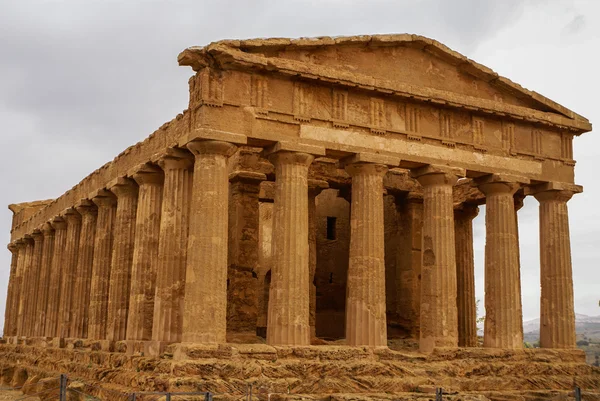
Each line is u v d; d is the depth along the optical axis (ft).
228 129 96.07
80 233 149.07
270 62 98.43
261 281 141.28
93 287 129.08
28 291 182.09
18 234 200.23
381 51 109.50
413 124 110.11
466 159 113.60
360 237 103.81
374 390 94.12
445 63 114.93
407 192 141.69
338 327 148.25
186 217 102.22
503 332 112.27
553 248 120.57
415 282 139.64
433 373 100.78
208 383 84.23
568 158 123.95
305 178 100.58
